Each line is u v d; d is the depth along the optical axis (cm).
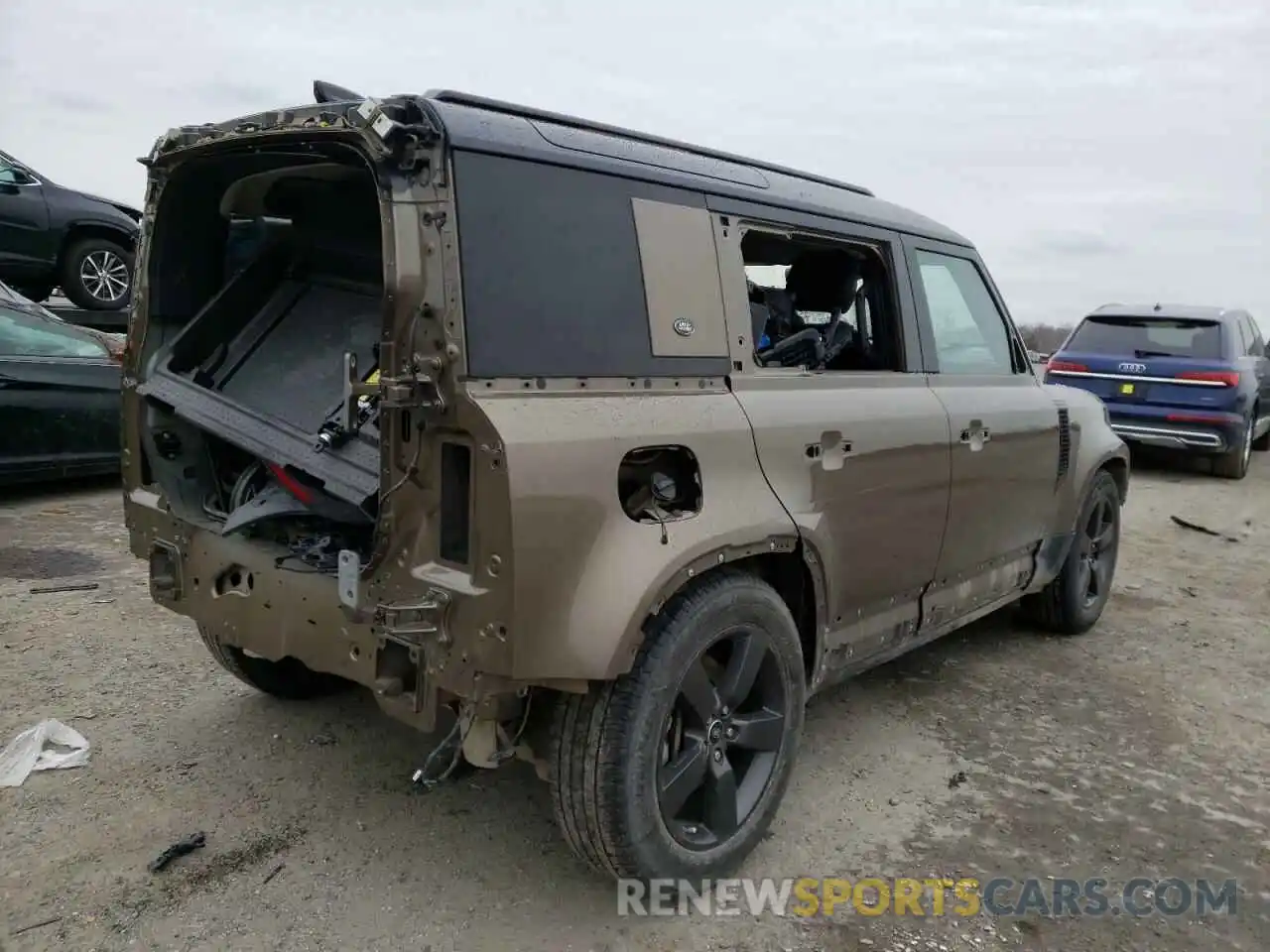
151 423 310
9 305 685
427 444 226
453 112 229
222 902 257
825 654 322
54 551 568
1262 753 389
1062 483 466
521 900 265
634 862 250
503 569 217
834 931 262
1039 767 366
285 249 337
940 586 389
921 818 324
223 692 387
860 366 388
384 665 241
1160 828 326
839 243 346
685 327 271
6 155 936
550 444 223
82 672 397
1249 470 1159
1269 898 288
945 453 366
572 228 246
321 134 232
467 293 221
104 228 1003
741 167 323
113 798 304
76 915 248
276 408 296
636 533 239
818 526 297
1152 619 565
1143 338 1068
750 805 284
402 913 257
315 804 308
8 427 659
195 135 279
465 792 321
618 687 242
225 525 287
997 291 444
